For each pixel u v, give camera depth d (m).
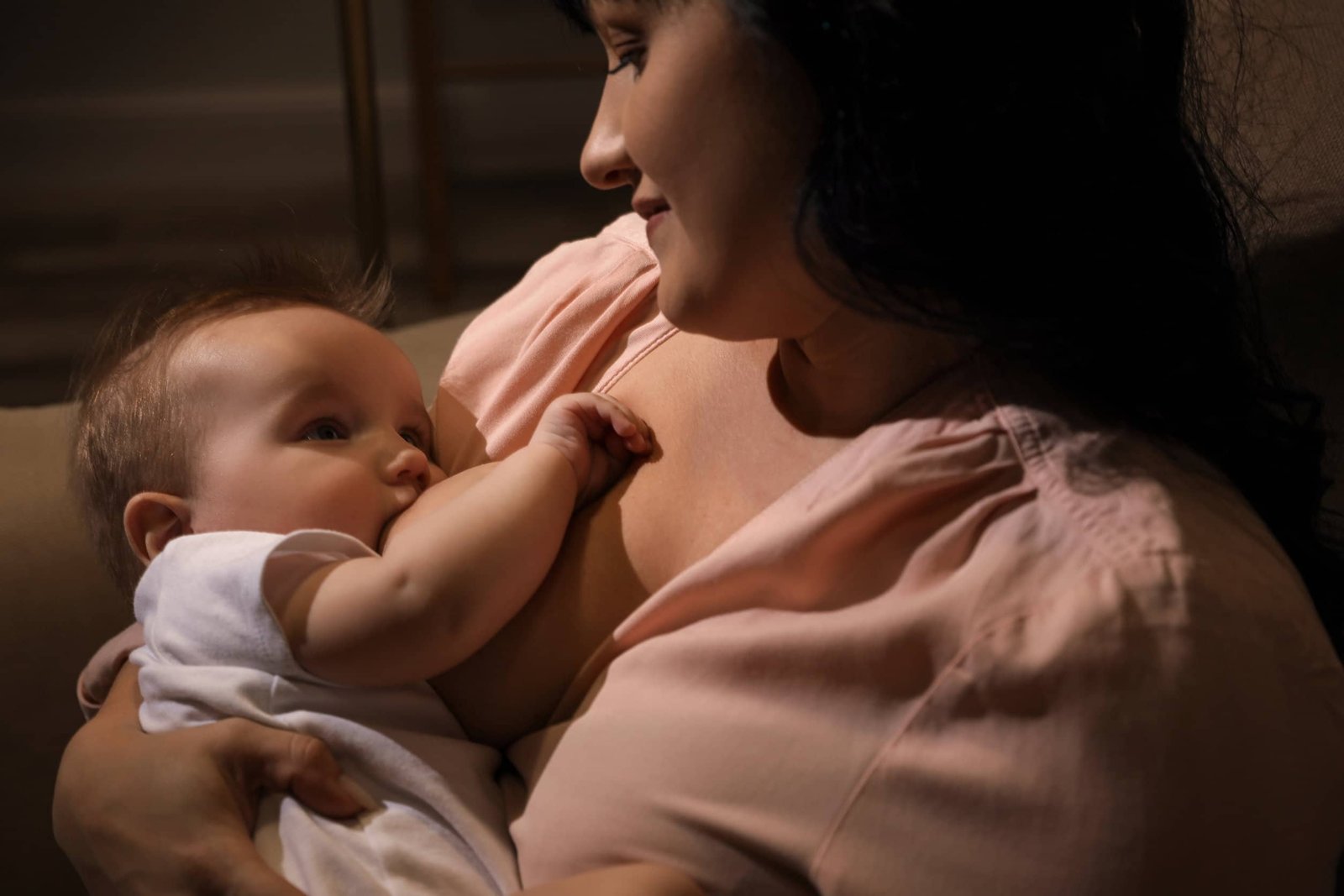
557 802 0.61
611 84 0.65
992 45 0.53
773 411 0.67
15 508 0.96
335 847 0.63
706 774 0.56
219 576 0.69
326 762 0.65
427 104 3.03
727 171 0.57
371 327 0.85
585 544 0.69
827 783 0.54
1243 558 0.55
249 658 0.68
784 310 0.61
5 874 0.92
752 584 0.58
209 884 0.63
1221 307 0.64
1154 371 0.61
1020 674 0.51
